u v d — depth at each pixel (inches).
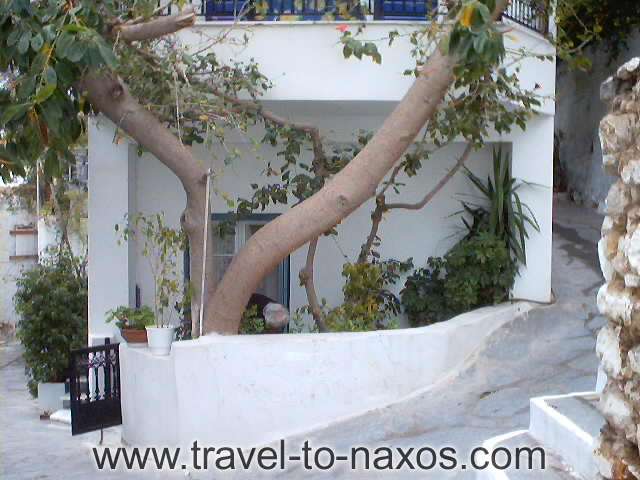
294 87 387.9
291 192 436.5
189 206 354.0
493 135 421.7
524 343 382.9
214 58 370.0
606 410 178.5
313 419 335.9
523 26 405.7
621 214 179.0
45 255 732.0
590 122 621.9
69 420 468.1
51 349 518.6
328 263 447.2
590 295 430.6
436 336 357.1
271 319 384.5
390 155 342.0
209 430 327.9
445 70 332.8
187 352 325.7
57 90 263.0
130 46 340.2
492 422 312.8
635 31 552.1
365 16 390.9
